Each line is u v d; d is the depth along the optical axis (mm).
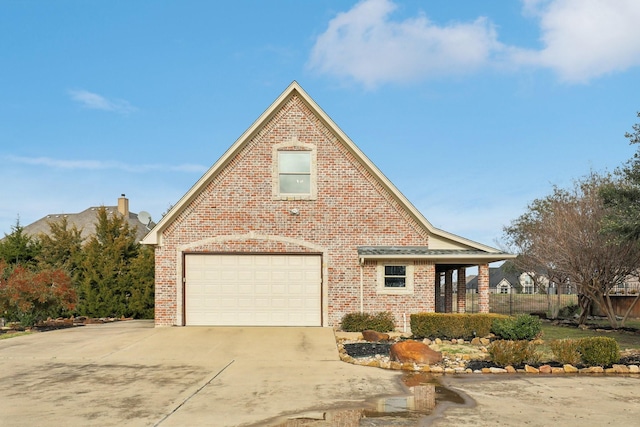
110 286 27266
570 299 40938
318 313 20031
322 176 20453
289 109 20641
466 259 19797
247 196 20312
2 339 17422
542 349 15219
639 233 18469
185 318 19953
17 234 31578
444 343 16594
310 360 13516
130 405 9086
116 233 28828
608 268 22859
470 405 9125
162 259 20062
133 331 18875
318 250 20172
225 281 20062
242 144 20406
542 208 28031
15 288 21344
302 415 8461
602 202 22094
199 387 10477
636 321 27891
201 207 20234
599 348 12516
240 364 12984
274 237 20203
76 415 8461
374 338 16953
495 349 12766
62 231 31562
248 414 8516
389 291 19953
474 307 39781
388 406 9039
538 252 26719
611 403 9297
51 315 26156
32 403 9242
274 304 20016
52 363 13148
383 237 20344
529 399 9570
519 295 44500
